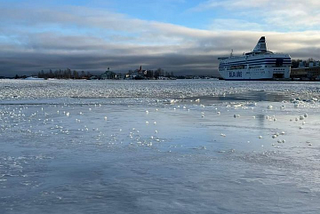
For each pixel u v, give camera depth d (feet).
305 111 54.95
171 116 47.80
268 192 16.15
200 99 89.66
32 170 19.95
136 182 17.72
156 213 13.69
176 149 25.80
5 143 27.86
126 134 32.42
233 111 55.16
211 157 23.25
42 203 14.83
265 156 23.52
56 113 51.93
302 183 17.53
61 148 26.00
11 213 13.75
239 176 18.78
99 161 22.08
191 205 14.52
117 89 154.40
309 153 24.44
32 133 32.81
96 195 15.79
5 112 52.75
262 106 65.16
